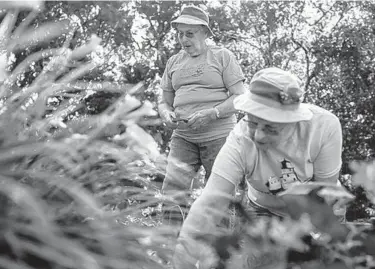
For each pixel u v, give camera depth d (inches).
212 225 53.4
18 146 40.7
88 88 48.4
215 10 351.6
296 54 410.9
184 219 54.2
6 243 36.8
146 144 47.9
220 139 154.5
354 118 395.5
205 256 48.0
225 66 155.1
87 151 43.2
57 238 36.0
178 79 157.3
